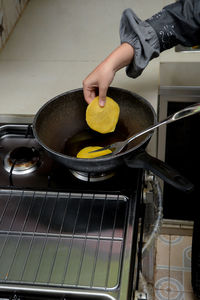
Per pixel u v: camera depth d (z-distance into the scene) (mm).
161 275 1669
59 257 748
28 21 1531
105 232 784
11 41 1433
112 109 925
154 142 1147
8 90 1217
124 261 716
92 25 1470
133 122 969
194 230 1246
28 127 1058
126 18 967
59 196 867
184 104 1298
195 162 1457
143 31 955
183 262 1710
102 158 793
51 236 790
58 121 982
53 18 1533
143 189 931
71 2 1620
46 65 1306
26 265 739
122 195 841
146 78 1206
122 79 1210
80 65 1294
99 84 902
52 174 941
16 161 958
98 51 1349
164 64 1279
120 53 932
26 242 783
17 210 851
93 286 686
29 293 691
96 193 855
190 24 957
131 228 774
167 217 1708
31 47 1396
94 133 999
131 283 695
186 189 729
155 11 1457
